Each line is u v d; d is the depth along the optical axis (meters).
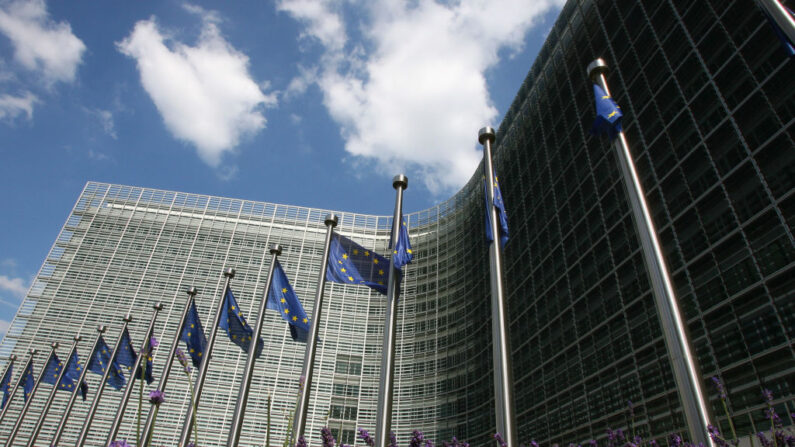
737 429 18.05
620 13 30.94
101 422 44.38
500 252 13.58
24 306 50.09
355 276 21.03
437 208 62.44
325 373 50.84
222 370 48.91
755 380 17.77
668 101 25.66
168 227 58.50
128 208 59.53
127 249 55.66
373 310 56.47
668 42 26.22
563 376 31.41
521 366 37.44
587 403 28.14
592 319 29.41
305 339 21.92
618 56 31.17
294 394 48.69
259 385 48.69
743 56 21.06
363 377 51.19
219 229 59.41
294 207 63.22
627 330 25.56
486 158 15.87
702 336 20.69
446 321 51.88
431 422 46.03
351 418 48.25
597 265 29.72
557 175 37.00
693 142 23.31
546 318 34.91
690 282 21.80
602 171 30.56
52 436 43.34
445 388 47.25
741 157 20.36
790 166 17.92
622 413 24.80
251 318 52.41
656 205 25.20
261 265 56.84
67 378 37.84
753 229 19.12
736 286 19.44
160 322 50.59
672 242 23.66
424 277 57.72
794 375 16.19
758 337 18.06
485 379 41.00
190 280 54.19
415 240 61.66
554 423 31.25
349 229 62.66
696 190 22.66
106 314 50.50
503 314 12.19
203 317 51.56
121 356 34.00
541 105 42.12
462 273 52.78
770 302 17.61
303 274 57.34
